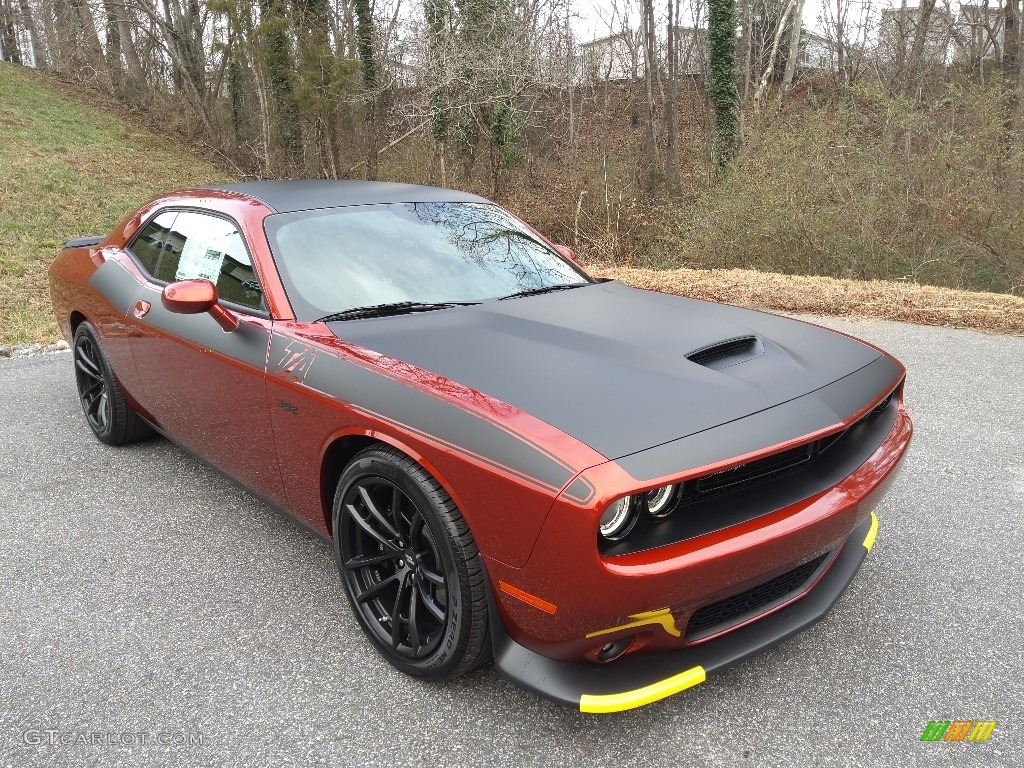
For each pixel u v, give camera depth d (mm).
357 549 2504
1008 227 11719
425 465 2115
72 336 4457
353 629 2650
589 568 1812
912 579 2932
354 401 2338
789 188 12680
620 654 2037
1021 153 11664
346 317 2744
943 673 2381
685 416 2047
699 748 2076
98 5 29875
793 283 9352
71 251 4602
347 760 2049
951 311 7652
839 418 2207
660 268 14555
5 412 4965
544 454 1885
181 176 23891
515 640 2107
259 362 2734
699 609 2041
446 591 2172
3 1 36062
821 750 2062
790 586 2326
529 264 3389
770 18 33594
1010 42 18641
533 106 21984
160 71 31781
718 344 2512
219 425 3100
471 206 3715
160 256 3658
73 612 2760
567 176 19484
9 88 27719
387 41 21875
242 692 2326
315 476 2609
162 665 2459
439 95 19594
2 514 3535
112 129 27000
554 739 2117
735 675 2385
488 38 19469
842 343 2787
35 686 2361
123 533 3352
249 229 3055
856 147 12445
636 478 1803
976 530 3312
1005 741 2090
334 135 22938
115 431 4191
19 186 18188
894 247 12273
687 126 28938
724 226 13406
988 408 4914
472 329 2611
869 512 2365
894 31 28906
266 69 23281
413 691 2322
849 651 2494
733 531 1979
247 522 3451
